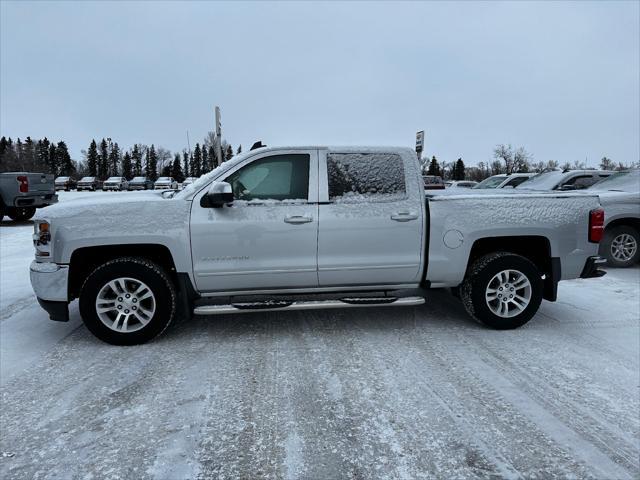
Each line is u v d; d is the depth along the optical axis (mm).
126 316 4102
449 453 2541
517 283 4469
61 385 3375
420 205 4344
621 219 7664
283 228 4137
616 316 4973
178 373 3557
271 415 2939
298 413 2961
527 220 4387
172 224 4039
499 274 4414
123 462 2484
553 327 4609
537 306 4461
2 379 3479
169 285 4094
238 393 3232
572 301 5578
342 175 4293
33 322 4824
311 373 3537
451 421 2857
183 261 4074
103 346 4133
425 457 2506
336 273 4281
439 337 4320
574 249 4508
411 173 4383
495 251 4594
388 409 3002
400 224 4281
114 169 99750
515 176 15758
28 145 84312
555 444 2621
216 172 4195
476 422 2846
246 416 2932
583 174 10680
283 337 4332
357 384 3354
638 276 6953
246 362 3752
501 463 2455
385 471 2395
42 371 3611
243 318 4945
